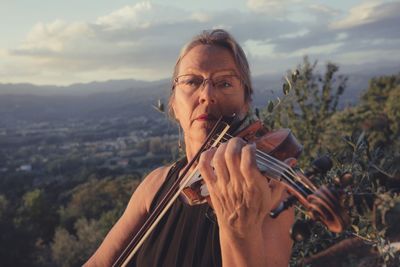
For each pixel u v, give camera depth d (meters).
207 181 1.12
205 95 1.64
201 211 1.63
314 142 5.76
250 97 1.80
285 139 1.43
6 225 28.97
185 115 1.73
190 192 1.60
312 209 0.92
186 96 1.71
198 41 1.76
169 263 1.66
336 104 6.23
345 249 4.10
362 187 2.01
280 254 1.28
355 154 2.21
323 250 3.38
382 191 1.93
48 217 36.28
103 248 2.19
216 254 1.55
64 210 39.03
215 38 1.73
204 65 1.68
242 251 1.14
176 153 2.71
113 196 38.09
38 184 73.94
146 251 1.75
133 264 1.79
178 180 1.75
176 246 1.66
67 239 26.78
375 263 3.47
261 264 1.16
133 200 2.14
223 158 1.06
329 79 6.15
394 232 3.46
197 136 1.69
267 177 1.14
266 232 1.28
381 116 19.00
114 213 26.34
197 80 1.70
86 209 37.88
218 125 1.66
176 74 1.85
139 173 68.56
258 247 1.15
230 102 1.68
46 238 35.41
